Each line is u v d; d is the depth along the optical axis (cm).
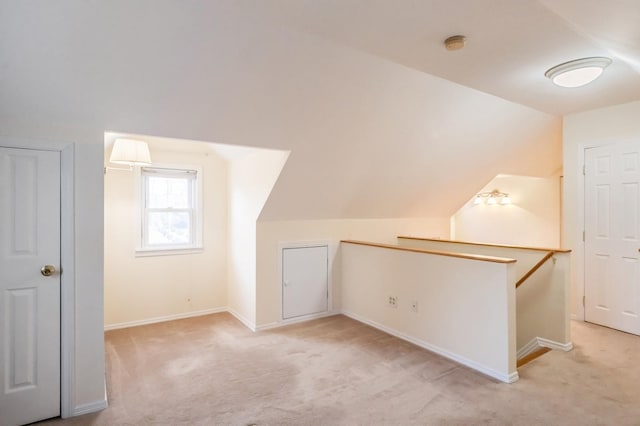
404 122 343
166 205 424
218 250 452
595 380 263
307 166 349
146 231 411
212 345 341
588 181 379
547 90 302
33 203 222
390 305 374
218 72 234
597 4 157
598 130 369
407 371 283
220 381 268
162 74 224
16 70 194
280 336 366
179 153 424
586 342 333
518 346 359
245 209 411
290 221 411
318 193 392
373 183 417
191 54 217
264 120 285
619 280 358
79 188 235
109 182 385
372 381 267
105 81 217
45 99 214
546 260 324
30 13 172
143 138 370
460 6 170
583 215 384
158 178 418
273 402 238
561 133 463
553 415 220
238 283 428
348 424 213
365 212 466
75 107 224
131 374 280
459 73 259
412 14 178
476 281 288
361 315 416
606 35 194
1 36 177
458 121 370
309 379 271
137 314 401
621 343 330
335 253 447
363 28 193
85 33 189
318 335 369
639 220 343
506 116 392
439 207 534
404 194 464
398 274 364
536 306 344
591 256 379
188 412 228
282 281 405
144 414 226
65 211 230
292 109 283
